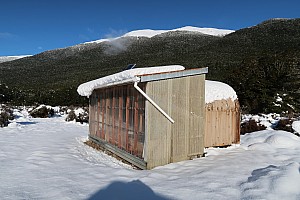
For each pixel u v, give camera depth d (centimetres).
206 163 656
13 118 1833
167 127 672
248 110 1898
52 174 580
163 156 664
